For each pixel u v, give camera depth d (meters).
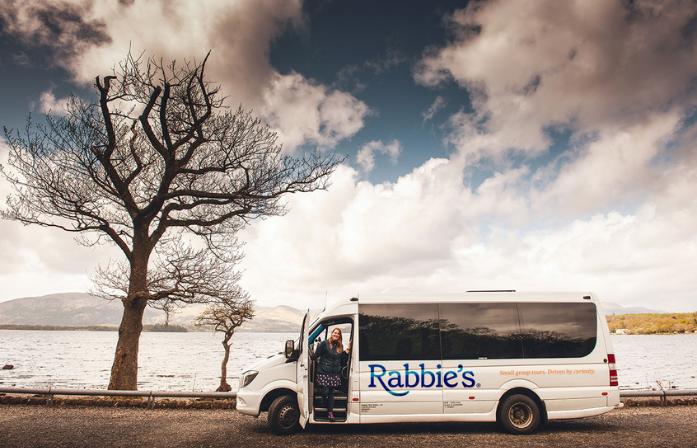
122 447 7.21
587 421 9.63
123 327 13.60
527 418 8.45
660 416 9.98
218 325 21.78
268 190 15.41
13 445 7.27
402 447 7.34
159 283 14.28
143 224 14.51
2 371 45.16
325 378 8.29
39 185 13.43
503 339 8.74
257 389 8.52
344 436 8.28
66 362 60.53
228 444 7.50
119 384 12.98
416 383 8.45
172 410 11.07
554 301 9.09
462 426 9.36
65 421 9.46
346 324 9.07
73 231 13.94
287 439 7.95
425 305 9.02
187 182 15.58
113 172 13.74
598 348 8.79
